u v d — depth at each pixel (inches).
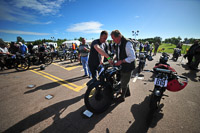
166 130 69.9
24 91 128.5
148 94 118.7
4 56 231.0
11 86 143.7
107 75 92.0
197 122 76.6
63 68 249.1
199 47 200.1
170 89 79.9
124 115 85.0
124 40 81.4
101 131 70.1
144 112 88.3
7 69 242.5
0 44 226.8
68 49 416.5
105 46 109.4
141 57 190.5
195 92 121.2
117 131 69.9
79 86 143.2
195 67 214.1
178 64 276.8
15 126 74.5
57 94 120.6
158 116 83.2
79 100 107.7
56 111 90.4
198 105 97.3
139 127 72.8
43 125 75.3
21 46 234.1
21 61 232.5
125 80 93.1
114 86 101.3
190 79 163.3
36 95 118.6
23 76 188.9
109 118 82.0
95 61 98.7
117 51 94.0
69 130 71.0
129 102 103.0
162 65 83.0
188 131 68.9
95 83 82.3
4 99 110.4
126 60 78.9
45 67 261.4
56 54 379.9
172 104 99.0
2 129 72.1
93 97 113.0
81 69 236.2
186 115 84.1
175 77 82.0
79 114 86.6
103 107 89.4
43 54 284.5
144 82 153.5
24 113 88.1
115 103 101.7
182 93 119.3
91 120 79.9
